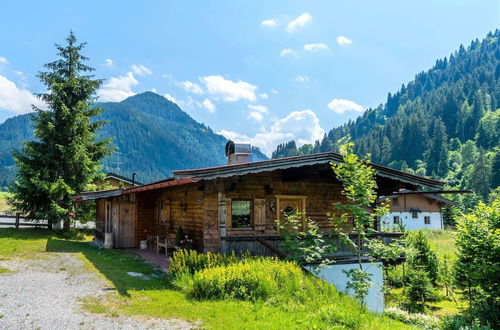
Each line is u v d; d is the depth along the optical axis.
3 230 21.20
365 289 9.68
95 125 24.55
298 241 11.51
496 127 132.75
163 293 9.11
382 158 140.50
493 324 11.83
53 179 22.28
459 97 164.25
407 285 17.28
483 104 156.88
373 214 9.84
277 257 11.49
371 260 10.13
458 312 14.90
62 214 22.02
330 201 15.65
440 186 13.96
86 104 23.69
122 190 17.34
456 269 13.59
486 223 12.34
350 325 7.50
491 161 94.38
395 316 12.03
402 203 48.09
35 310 7.54
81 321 6.94
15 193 21.86
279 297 8.84
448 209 52.31
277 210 14.49
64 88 23.03
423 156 130.75
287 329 6.78
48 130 21.83
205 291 8.88
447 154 120.56
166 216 17.70
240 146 18.81
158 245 15.89
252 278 9.16
